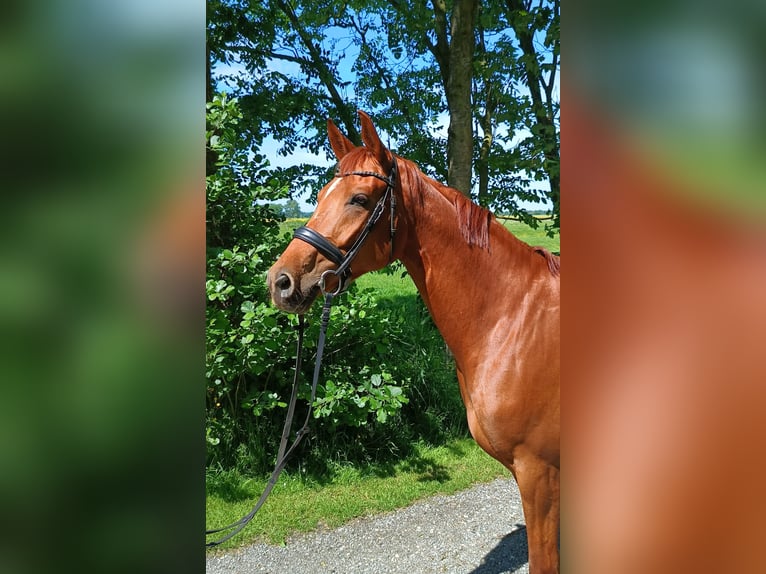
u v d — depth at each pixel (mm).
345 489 3424
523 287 1779
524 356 1710
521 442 1727
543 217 5262
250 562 2662
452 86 4688
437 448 4051
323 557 2709
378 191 1778
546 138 4613
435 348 4746
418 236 1842
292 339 3496
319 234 1755
